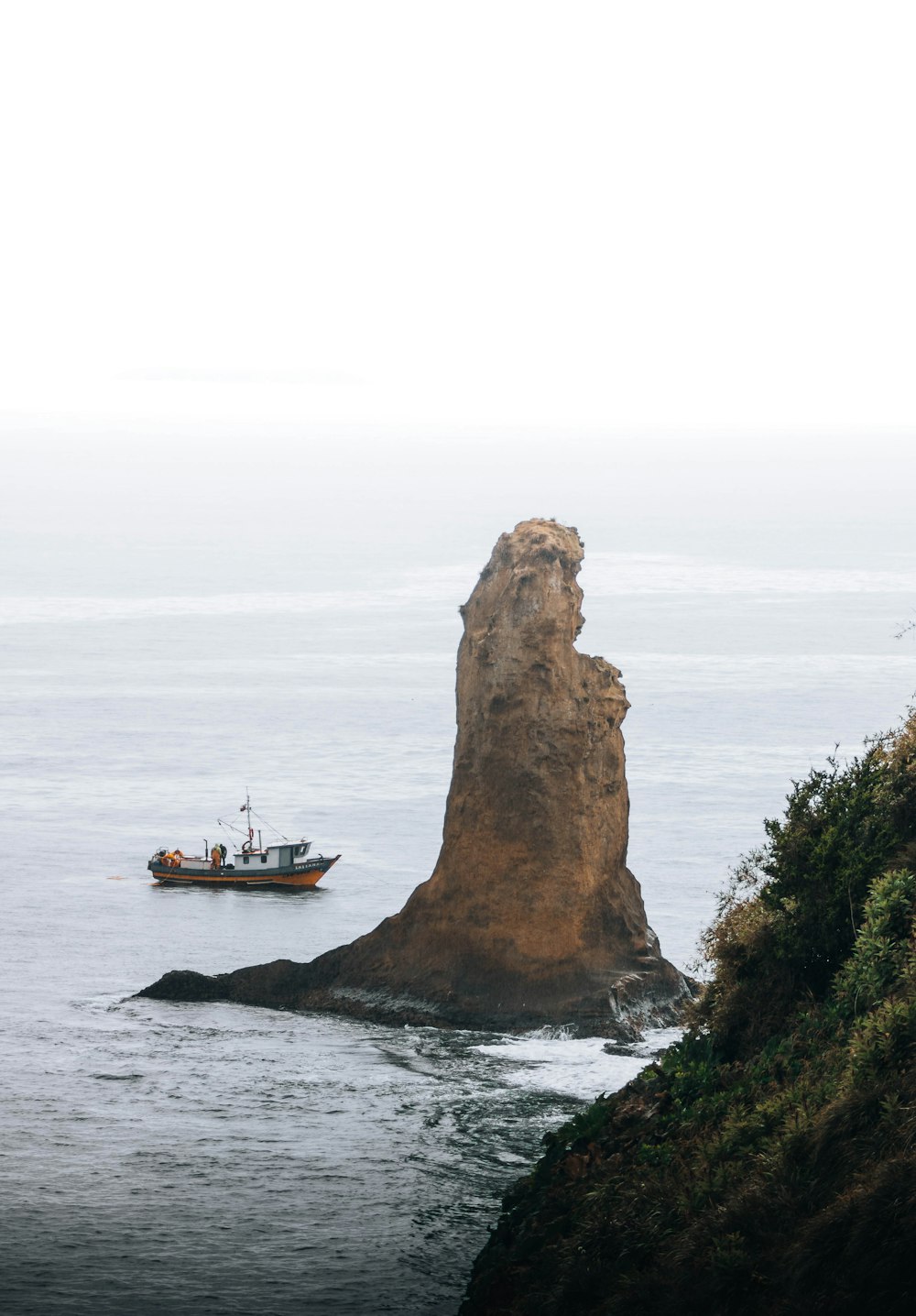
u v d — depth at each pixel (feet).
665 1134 178.09
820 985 193.06
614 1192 169.58
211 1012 327.26
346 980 327.88
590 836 318.24
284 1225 213.25
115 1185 226.79
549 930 315.58
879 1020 159.74
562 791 316.81
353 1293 191.93
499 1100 269.23
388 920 329.72
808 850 201.36
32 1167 233.14
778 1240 143.64
